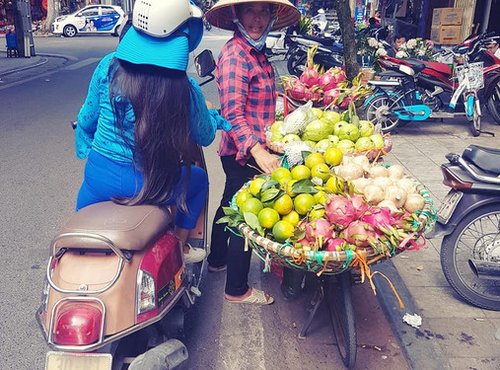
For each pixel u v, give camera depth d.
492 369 2.75
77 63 15.77
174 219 2.64
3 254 4.03
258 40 2.98
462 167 3.20
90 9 27.17
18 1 16.44
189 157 2.42
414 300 3.37
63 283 2.04
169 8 2.20
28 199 5.11
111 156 2.35
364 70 7.68
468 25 11.10
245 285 3.24
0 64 15.00
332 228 2.31
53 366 1.96
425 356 2.83
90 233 2.05
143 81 2.23
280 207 2.41
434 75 7.37
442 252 3.26
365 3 21.58
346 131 2.97
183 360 2.23
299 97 3.62
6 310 3.33
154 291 2.16
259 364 2.88
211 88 11.04
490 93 7.62
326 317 3.26
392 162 6.21
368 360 2.86
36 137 7.36
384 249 2.24
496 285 3.38
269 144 3.00
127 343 2.27
